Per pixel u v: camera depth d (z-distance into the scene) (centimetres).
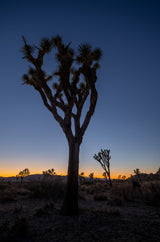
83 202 887
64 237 318
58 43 632
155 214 570
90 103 654
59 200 893
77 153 573
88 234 334
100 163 2047
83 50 616
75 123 629
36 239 309
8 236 303
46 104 641
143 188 1135
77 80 634
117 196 993
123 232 348
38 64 621
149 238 317
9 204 744
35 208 655
